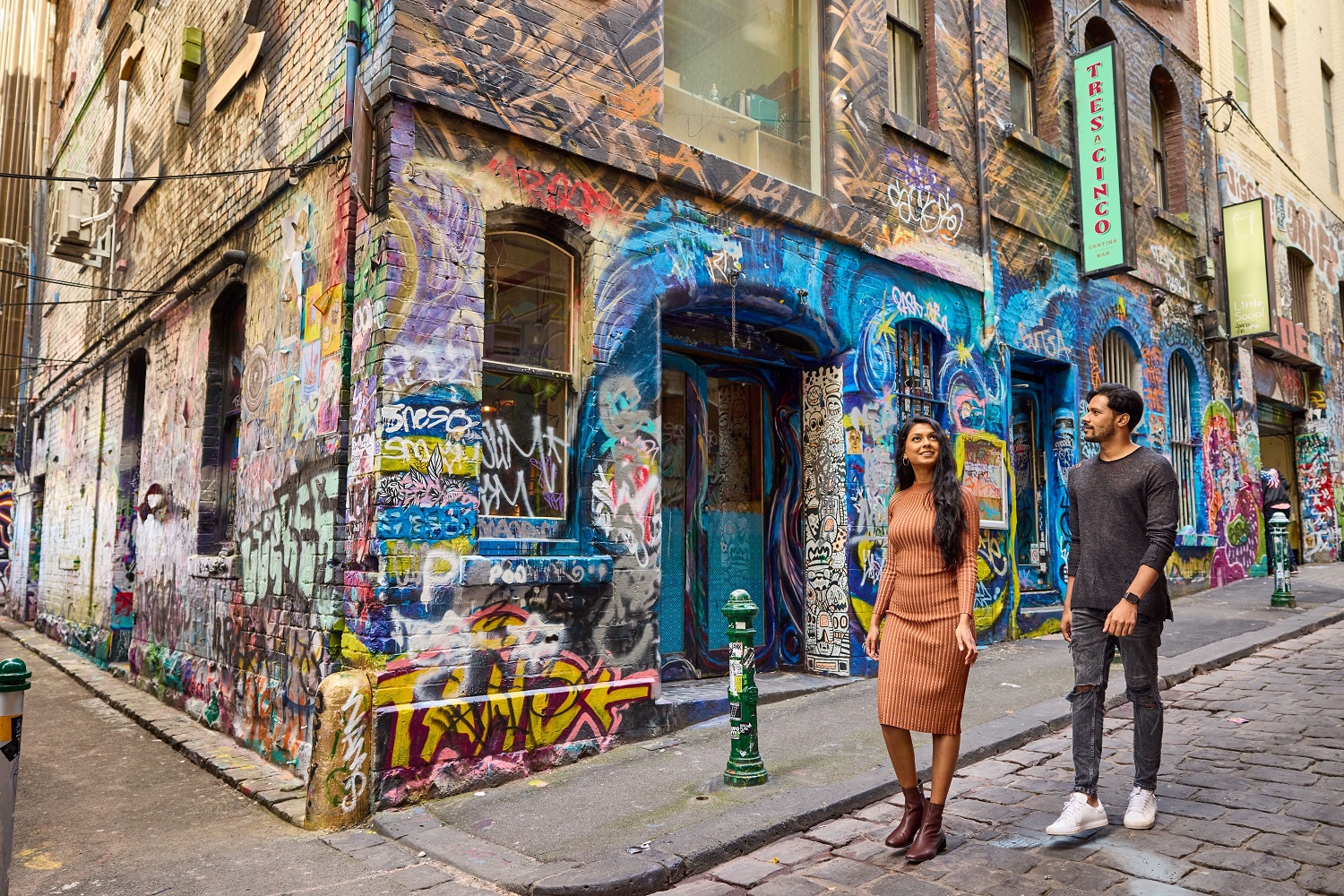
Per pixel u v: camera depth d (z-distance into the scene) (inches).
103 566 389.7
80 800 199.0
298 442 223.8
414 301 194.4
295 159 237.8
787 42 306.2
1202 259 501.4
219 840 170.7
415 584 187.6
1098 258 396.2
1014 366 390.0
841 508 292.7
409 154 195.9
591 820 166.6
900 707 144.2
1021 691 249.8
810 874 139.6
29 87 675.4
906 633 146.3
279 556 229.0
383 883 145.6
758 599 303.6
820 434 300.8
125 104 398.6
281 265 243.6
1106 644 151.9
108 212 371.2
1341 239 686.5
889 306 313.7
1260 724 210.2
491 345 215.0
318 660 203.0
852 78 306.8
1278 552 378.3
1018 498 389.7
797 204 277.0
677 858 143.6
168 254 336.2
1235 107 516.1
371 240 197.2
